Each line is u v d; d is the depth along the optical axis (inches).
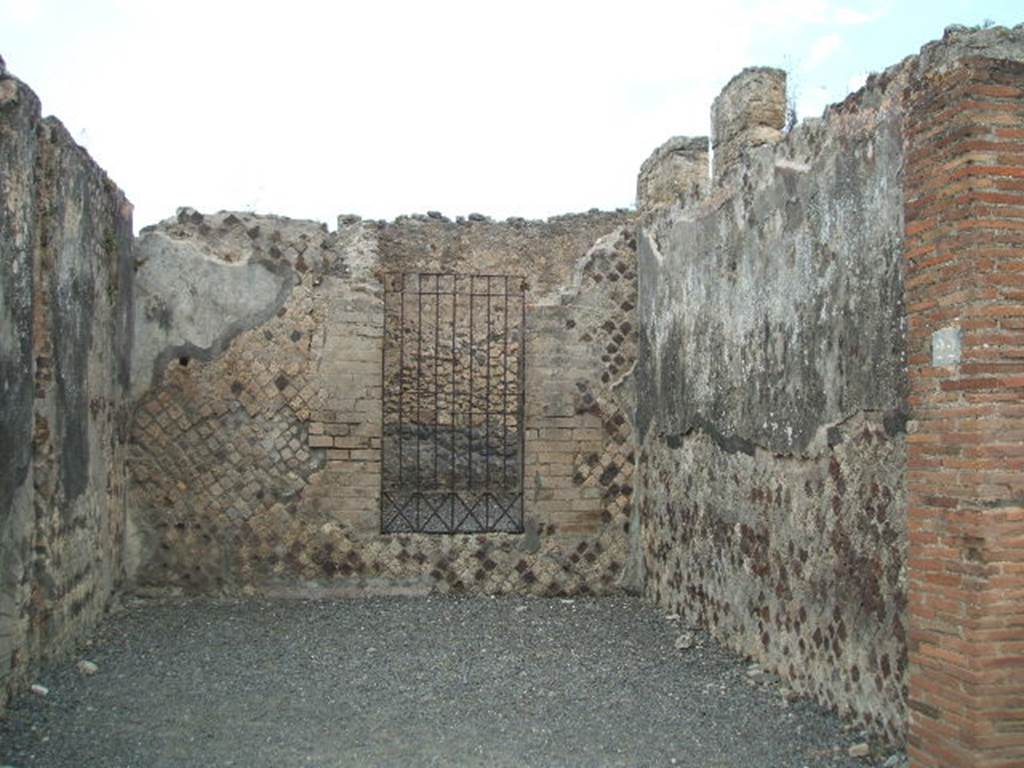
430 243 444.1
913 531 173.2
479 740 201.5
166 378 325.4
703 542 288.2
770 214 244.5
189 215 328.8
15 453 212.4
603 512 345.1
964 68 163.0
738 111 272.7
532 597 338.3
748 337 257.1
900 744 189.8
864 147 201.3
